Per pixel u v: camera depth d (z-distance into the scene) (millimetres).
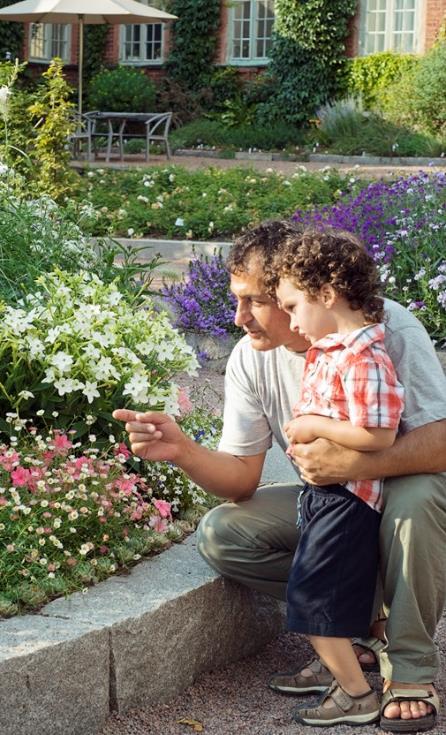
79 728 2631
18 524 2943
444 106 19922
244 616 3162
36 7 17281
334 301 2611
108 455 3547
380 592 2881
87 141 18969
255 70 23969
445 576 2738
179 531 3355
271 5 23969
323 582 2693
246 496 3059
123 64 24922
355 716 2734
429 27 22734
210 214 11195
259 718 2805
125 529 3154
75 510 2988
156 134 21953
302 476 2779
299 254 2611
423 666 2719
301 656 3234
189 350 3793
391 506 2678
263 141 20953
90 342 3484
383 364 2584
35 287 4449
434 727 2719
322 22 22766
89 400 3416
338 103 21281
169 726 2732
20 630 2619
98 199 12180
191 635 2939
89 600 2830
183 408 3711
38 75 24484
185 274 9109
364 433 2572
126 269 5020
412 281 7410
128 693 2750
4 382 3559
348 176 12977
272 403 2979
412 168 16984
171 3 24203
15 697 2469
